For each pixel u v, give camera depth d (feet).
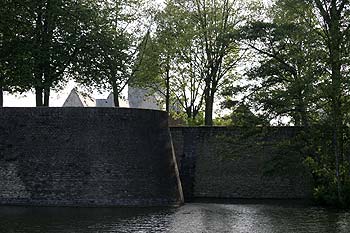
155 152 113.09
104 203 104.68
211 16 162.81
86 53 137.69
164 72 171.73
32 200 104.42
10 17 130.11
